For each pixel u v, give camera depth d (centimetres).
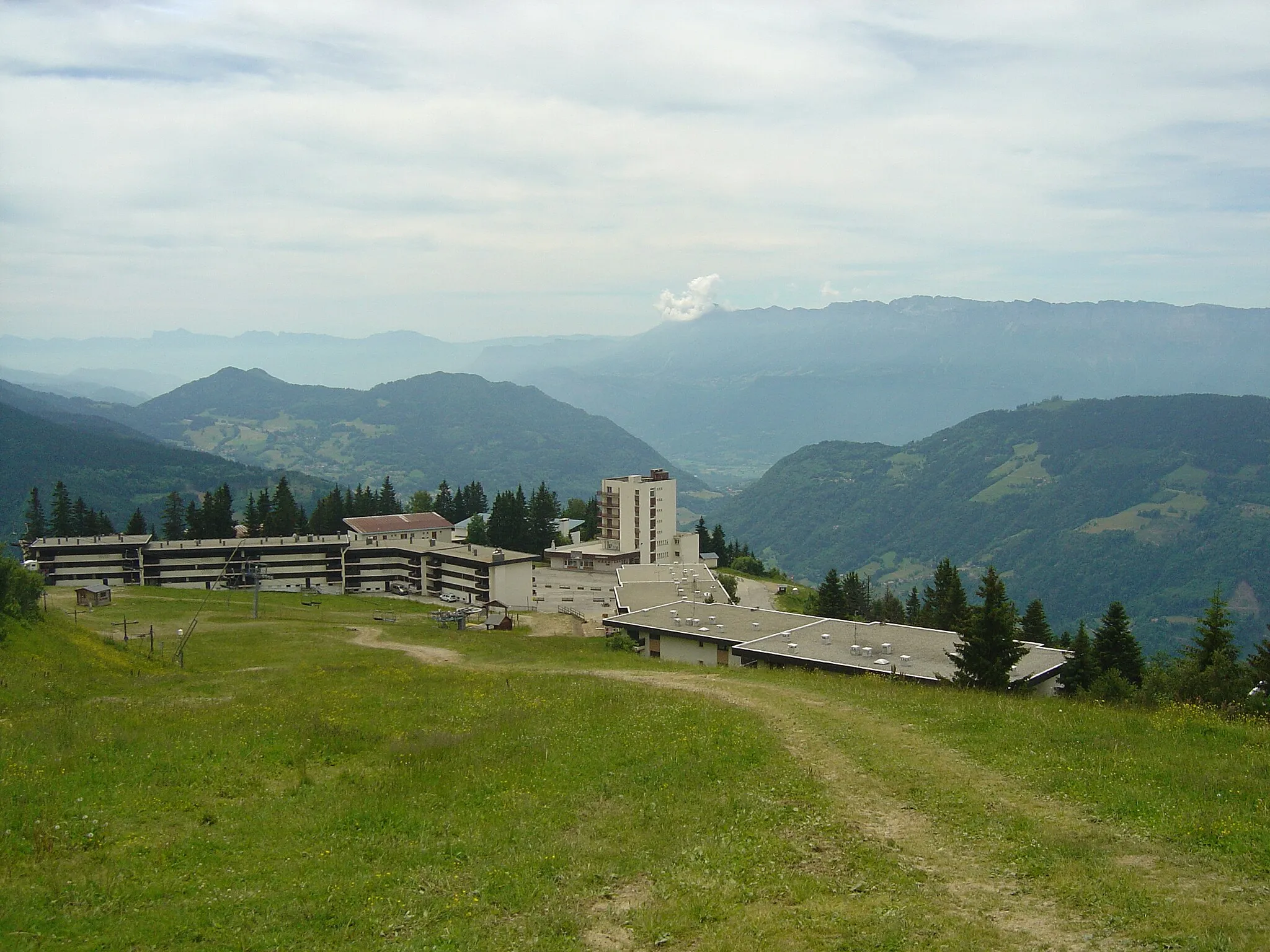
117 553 15450
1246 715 3688
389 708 4200
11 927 1814
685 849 2259
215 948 1800
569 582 16750
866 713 3775
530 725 3653
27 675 4697
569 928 1881
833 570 15088
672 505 18712
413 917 1952
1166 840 2211
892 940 1767
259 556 16112
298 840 2373
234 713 3838
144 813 2503
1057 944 1736
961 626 5659
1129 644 8344
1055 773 2747
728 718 3669
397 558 16500
